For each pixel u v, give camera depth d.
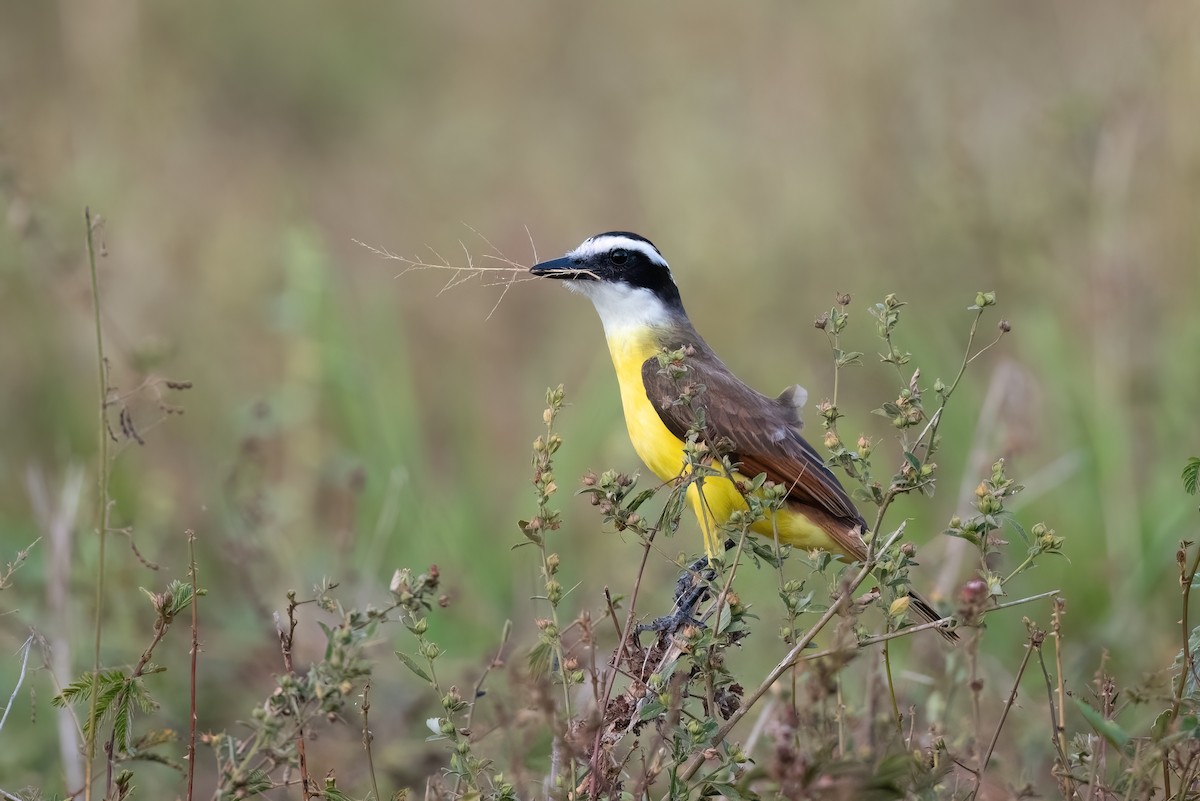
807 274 16.52
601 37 23.73
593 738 6.98
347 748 10.08
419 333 17.67
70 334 16.12
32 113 19.47
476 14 24.72
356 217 19.97
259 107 23.09
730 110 19.39
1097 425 13.20
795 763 6.11
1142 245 14.62
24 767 9.81
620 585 11.95
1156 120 15.12
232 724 10.60
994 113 17.55
